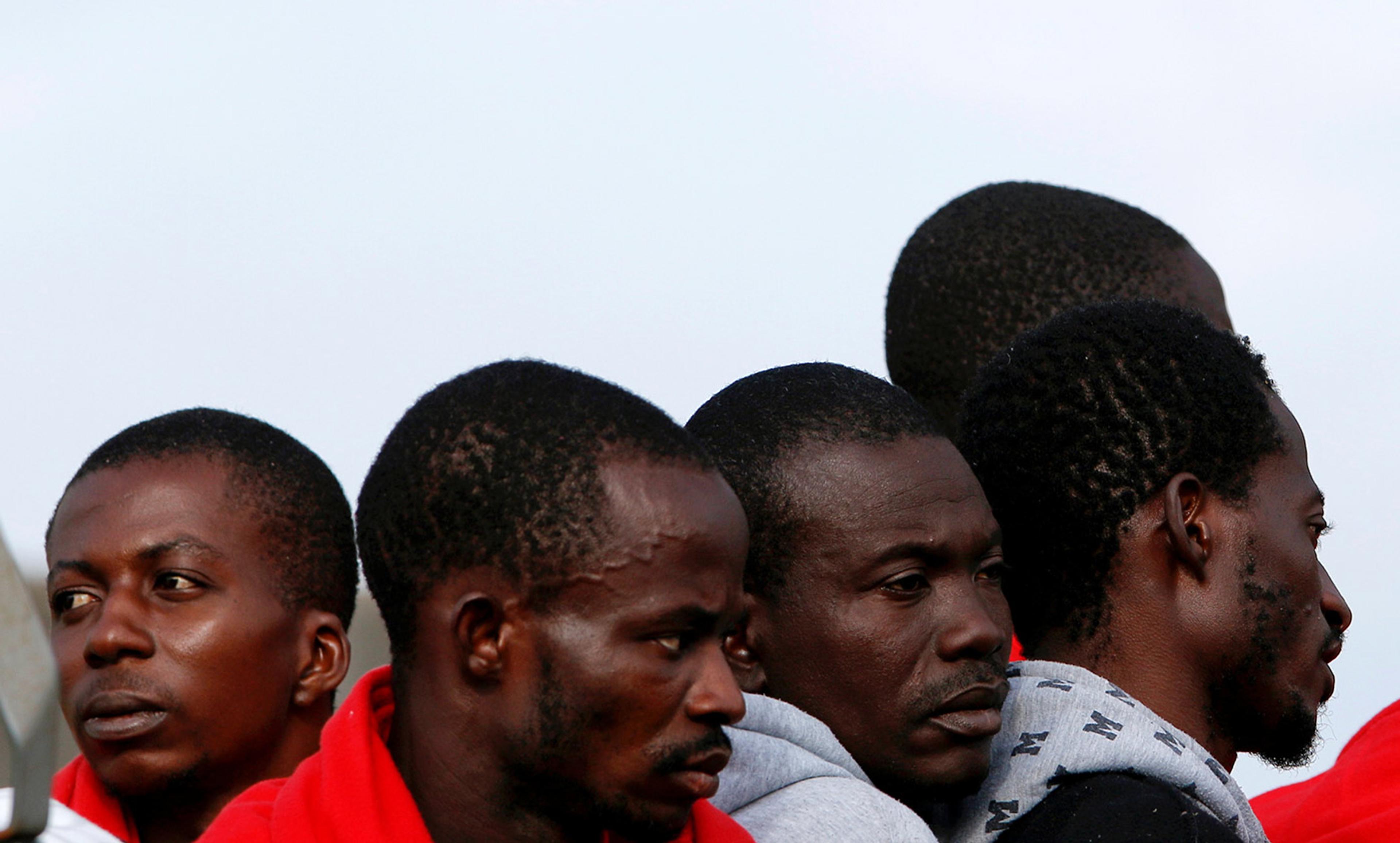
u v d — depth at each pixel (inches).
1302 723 327.6
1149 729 302.2
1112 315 339.6
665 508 238.5
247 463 350.3
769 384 319.6
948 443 313.1
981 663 297.9
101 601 334.3
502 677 238.2
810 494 301.3
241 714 336.2
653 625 235.3
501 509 237.8
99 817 331.9
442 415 249.9
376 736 252.1
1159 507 326.6
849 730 300.7
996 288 449.1
